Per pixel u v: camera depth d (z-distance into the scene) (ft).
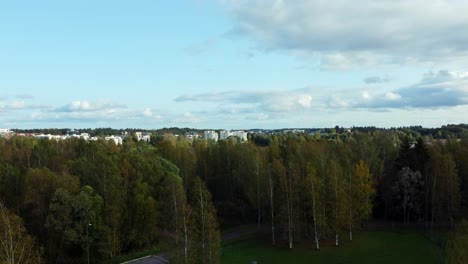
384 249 224.94
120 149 345.10
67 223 208.23
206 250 166.20
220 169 356.18
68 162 281.95
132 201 240.94
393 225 280.31
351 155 310.86
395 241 240.94
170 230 255.70
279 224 268.41
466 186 277.44
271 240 255.91
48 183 228.63
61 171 256.73
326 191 237.66
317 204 234.99
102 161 237.66
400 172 285.64
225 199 347.97
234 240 258.78
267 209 301.02
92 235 216.13
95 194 227.61
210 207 176.24
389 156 327.67
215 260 166.91
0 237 145.38
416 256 209.67
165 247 235.81
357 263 202.39
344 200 235.40
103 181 233.35
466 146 290.97
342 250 226.38
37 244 204.85
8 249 147.23
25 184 237.04
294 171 247.50
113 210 227.40
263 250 233.96
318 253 222.89
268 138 636.48
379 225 282.36
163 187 262.88
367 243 238.89
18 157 329.31
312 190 235.61
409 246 228.84
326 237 252.62
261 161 315.17
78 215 212.02
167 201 243.81
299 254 222.89
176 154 350.64
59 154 338.34
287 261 210.79
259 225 293.23
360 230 270.46
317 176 247.29
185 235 169.78
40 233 223.92
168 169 300.81
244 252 230.27
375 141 339.16
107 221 225.35
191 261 165.68
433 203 265.75
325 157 287.69
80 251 223.10
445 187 260.83
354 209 244.63
